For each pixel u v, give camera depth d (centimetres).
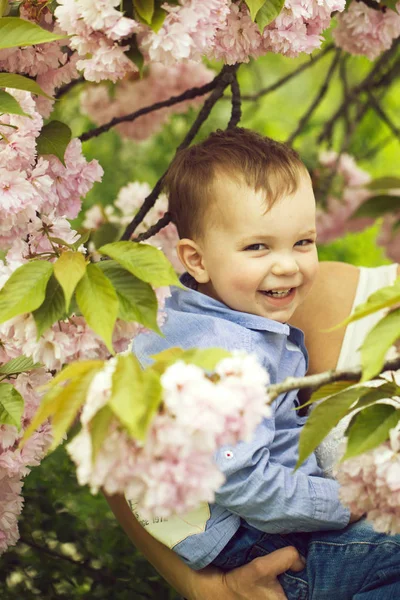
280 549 263
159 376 153
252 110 664
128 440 151
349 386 180
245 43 262
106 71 232
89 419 150
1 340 239
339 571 258
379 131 664
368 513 191
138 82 500
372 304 169
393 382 178
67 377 156
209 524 267
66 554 383
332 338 318
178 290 294
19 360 244
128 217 440
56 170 276
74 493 406
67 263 189
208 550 265
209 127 636
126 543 384
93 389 151
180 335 272
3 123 243
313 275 276
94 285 186
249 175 269
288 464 264
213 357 158
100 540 385
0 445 261
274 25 260
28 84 225
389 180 149
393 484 181
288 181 269
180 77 500
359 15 337
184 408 149
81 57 283
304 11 255
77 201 286
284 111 751
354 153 660
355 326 317
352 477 191
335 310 322
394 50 477
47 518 386
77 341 206
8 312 189
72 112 571
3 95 222
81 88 511
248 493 248
